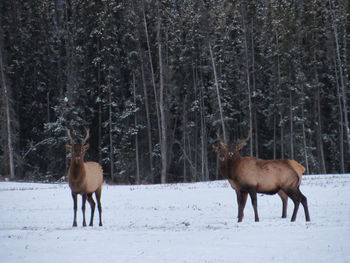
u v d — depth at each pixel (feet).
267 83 616.39
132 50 537.24
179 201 260.42
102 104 544.21
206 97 575.38
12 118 520.83
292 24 569.64
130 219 196.24
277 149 611.06
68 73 556.51
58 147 527.81
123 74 569.23
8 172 526.98
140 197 283.59
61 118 511.81
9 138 505.66
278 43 563.89
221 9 562.25
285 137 564.30
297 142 558.15
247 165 169.99
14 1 608.19
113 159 534.37
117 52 526.57
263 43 593.83
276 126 601.21
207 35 537.65
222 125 513.04
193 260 98.84
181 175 601.62
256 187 169.17
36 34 628.28
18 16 608.60
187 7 571.69
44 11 655.76
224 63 581.53
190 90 583.58
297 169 170.09
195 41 570.46
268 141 608.60
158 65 572.51
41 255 109.50
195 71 592.60
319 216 179.42
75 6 578.66
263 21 595.47
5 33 591.37
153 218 197.26
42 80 625.82
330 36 593.83
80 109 521.65
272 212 204.33
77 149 172.35
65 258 105.40
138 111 556.51
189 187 344.90
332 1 599.16
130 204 253.03
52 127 527.81
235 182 171.83
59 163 541.34
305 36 612.70
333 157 608.19
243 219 182.60
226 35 576.20
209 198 268.41
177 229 150.20
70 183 173.58
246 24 598.34
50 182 489.67
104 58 513.45
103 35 513.45
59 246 120.16
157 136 573.33
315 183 332.60
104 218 202.39
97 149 563.48
